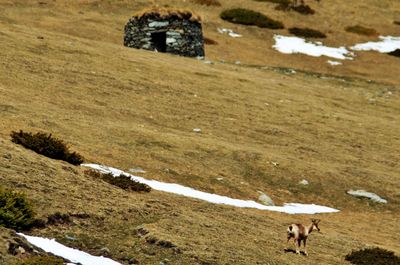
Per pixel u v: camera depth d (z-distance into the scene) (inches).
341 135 4505.4
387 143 4515.3
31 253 1641.2
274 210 3019.2
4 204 1781.5
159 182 2923.2
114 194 2235.5
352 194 3479.3
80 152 3041.3
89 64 4990.2
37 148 2571.4
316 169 3661.4
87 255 1738.4
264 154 3705.7
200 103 4611.2
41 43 5280.5
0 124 3110.2
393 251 2496.3
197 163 3368.6
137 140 3499.0
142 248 1834.4
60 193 2058.3
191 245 1883.6
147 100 4446.4
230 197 3058.6
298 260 2023.9
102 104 4153.5
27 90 4050.2
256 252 1980.8
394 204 3479.3
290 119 4648.1
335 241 2472.9
